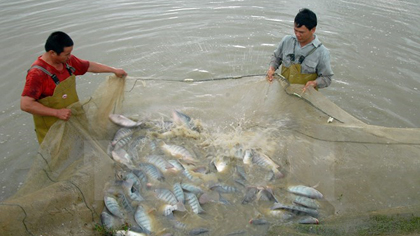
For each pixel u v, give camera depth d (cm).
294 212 394
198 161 473
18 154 532
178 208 402
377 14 992
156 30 906
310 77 525
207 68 748
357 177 414
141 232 375
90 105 477
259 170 454
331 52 801
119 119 512
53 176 404
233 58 785
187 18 971
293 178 439
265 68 748
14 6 1052
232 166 463
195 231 378
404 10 1019
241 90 524
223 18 967
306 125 473
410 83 692
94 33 888
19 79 707
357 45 827
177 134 515
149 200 416
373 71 732
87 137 451
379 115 612
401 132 427
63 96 451
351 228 355
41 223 349
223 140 499
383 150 419
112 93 512
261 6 1044
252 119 510
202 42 849
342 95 662
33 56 781
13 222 333
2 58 772
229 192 426
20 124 593
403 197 388
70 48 425
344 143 439
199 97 533
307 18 473
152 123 529
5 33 880
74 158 428
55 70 439
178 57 790
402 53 793
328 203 403
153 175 447
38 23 935
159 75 724
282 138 481
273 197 412
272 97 505
